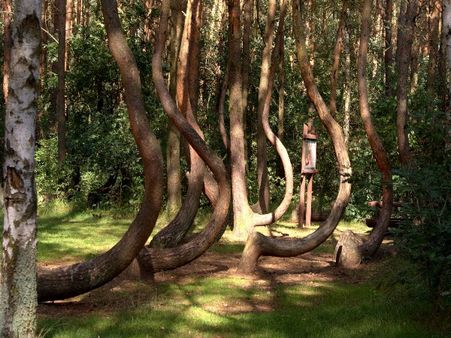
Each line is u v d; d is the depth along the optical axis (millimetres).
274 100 23891
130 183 20250
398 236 6680
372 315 7113
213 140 21641
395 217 12781
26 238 5512
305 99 23453
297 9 11352
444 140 7461
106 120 20453
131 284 8938
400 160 11164
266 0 24766
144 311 7328
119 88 22062
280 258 11977
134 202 19250
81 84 21625
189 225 11008
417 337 6145
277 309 7734
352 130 21281
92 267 7633
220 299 8227
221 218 9805
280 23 15531
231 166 14219
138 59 20484
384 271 9617
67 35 24438
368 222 13195
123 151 19297
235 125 14250
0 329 5465
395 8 28500
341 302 8047
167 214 16297
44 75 24312
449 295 6270
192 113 12125
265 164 16734
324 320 7070
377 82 22812
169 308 7566
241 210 14086
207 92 24859
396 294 7930
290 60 23953
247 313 7434
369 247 11062
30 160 5512
